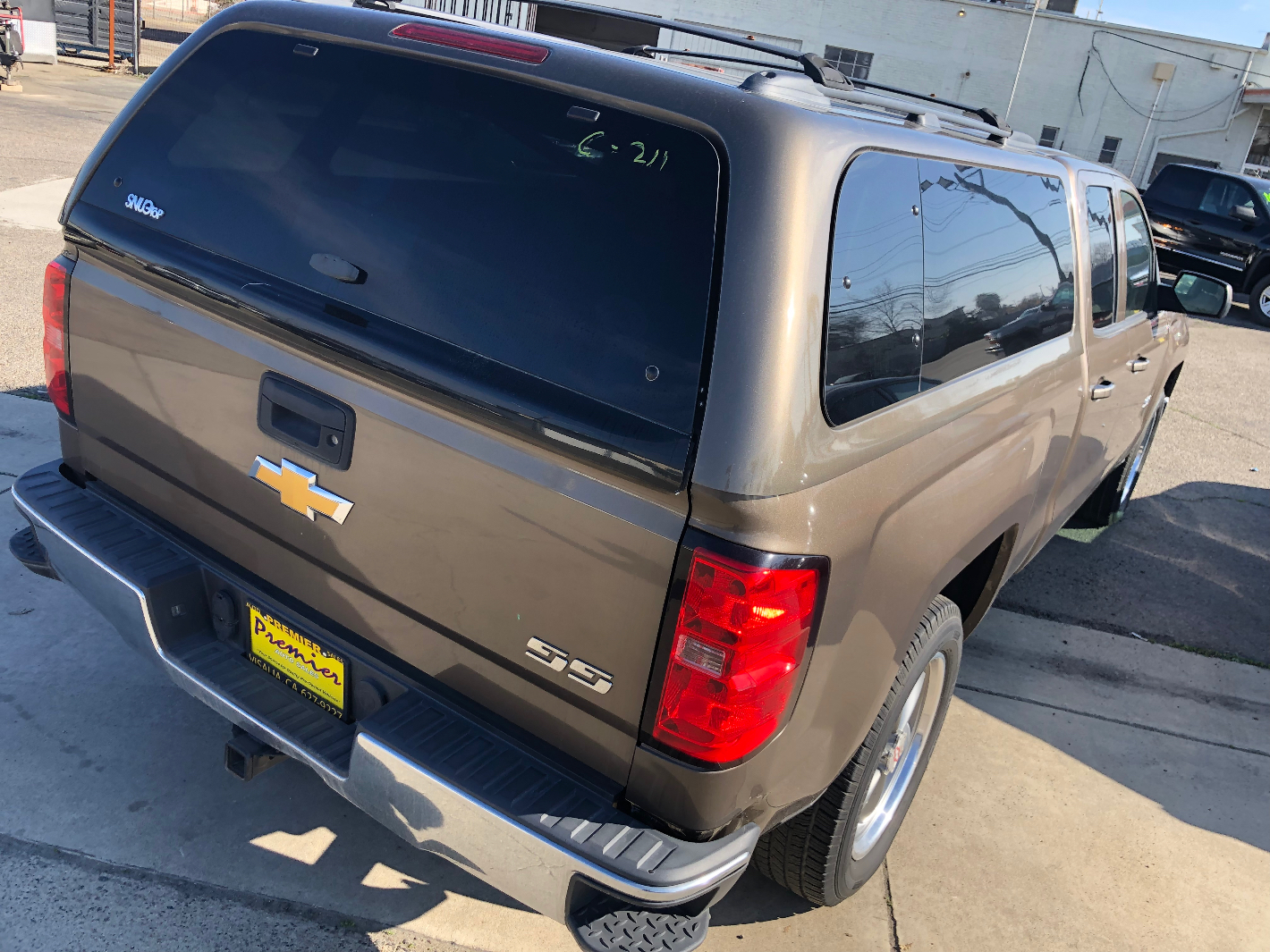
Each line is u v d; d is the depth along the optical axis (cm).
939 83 2738
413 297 185
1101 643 434
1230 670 426
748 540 159
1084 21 2673
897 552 197
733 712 165
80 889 234
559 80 182
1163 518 594
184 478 227
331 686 212
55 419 468
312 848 257
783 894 269
